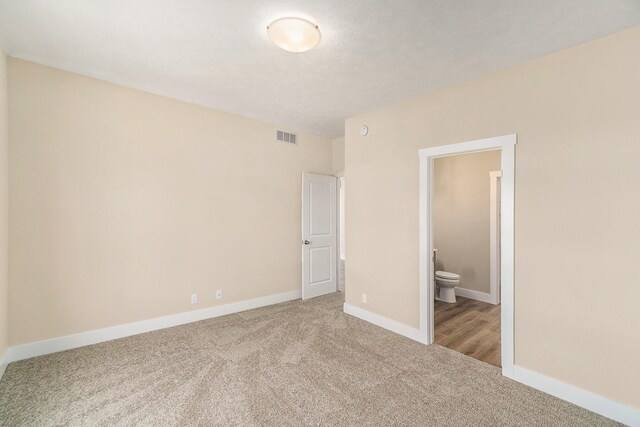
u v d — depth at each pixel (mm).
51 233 2617
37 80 2549
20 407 1918
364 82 2793
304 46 2057
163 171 3248
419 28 1962
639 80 1846
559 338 2135
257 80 2795
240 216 3881
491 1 1693
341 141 4859
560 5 1712
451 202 4820
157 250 3211
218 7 1779
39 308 2568
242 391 2117
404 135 3199
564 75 2139
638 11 1738
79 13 1852
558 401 2070
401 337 3107
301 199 4539
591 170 2012
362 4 1735
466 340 3049
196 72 2656
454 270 4793
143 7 1787
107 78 2818
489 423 1837
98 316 2863
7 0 1726
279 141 4281
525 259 2297
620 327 1897
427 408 1968
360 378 2307
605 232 1957
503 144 2424
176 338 2992
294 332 3189
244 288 3930
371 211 3539
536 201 2250
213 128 3617
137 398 2025
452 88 2793
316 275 4637
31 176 2525
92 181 2824
